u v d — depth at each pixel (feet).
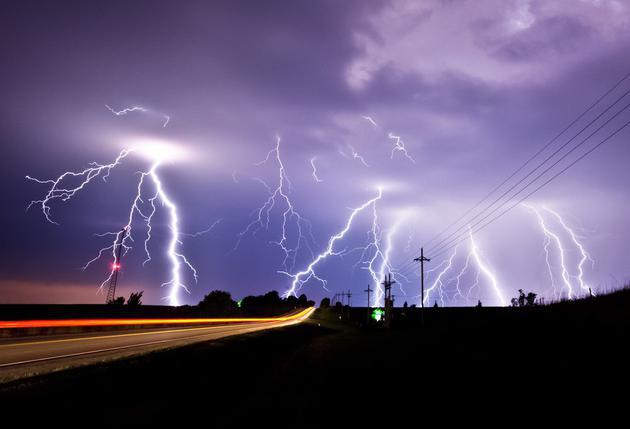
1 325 61.72
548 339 43.60
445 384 33.83
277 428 24.12
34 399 21.80
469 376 35.50
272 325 155.12
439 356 49.90
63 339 63.16
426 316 200.13
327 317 293.23
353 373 44.65
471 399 28.19
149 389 28.17
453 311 204.64
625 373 27.22
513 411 24.50
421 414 26.11
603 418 21.34
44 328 70.74
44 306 84.74
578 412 22.61
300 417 26.45
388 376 40.91
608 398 23.85
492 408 25.55
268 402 30.35
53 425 19.38
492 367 37.42
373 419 25.76
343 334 139.13
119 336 75.72
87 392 24.71
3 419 18.80
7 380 28.60
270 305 451.94
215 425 23.66
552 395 26.16
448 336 72.18
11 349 47.88
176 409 25.16
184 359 41.60
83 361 39.58
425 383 35.29
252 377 41.73
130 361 36.76
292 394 33.47
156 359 39.11
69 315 91.15
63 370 30.71
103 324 89.71
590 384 26.76
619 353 31.83
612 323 42.29
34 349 48.78
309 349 78.84
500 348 46.06
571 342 39.27
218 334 90.63
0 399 21.01
